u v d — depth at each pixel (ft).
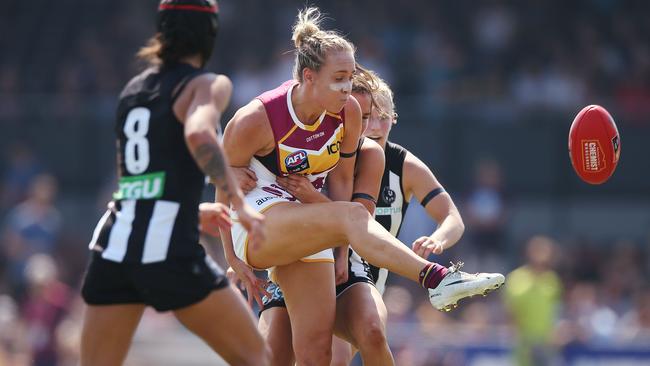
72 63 224.94
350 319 64.28
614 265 176.86
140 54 54.34
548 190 191.83
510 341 143.74
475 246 177.88
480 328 147.43
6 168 197.47
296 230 60.54
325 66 59.88
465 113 193.16
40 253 170.19
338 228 59.41
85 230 193.36
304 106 61.31
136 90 53.57
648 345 145.89
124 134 53.26
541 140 192.13
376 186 66.03
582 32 226.99
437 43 221.46
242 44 223.30
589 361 146.20
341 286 66.03
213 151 49.73
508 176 192.44
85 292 53.06
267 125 61.57
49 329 145.48
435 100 202.28
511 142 192.54
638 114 194.80
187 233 52.24
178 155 52.21
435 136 192.54
